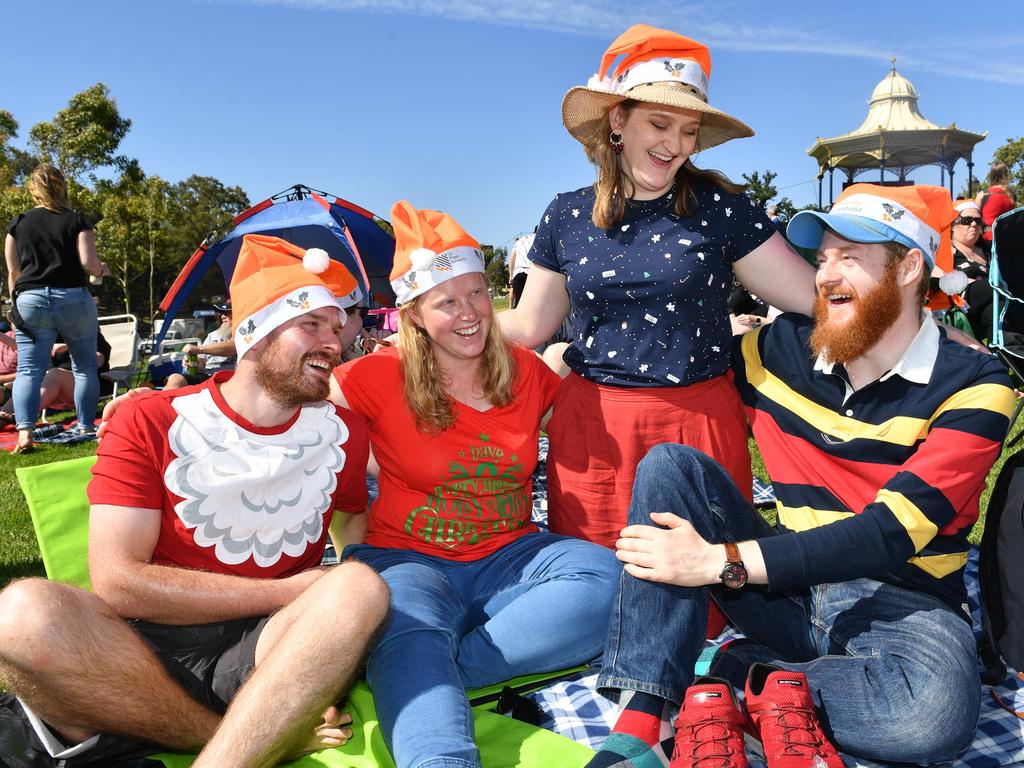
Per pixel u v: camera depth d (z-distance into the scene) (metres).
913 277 2.36
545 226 3.14
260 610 2.31
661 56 2.82
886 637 2.27
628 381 2.92
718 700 2.04
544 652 2.50
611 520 2.97
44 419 9.30
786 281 2.97
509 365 2.80
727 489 2.47
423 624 2.25
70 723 2.03
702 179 2.93
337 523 2.95
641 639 2.20
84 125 31.03
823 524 2.51
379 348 3.00
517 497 2.85
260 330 2.32
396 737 1.99
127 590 2.23
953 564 2.39
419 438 2.72
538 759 2.18
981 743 2.31
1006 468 2.43
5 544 4.69
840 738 2.16
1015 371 3.13
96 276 7.70
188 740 2.14
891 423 2.40
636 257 2.88
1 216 31.34
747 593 2.48
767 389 2.71
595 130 3.03
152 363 10.05
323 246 8.27
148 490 2.31
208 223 61.09
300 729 1.98
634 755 2.02
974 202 8.15
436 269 2.62
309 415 2.53
